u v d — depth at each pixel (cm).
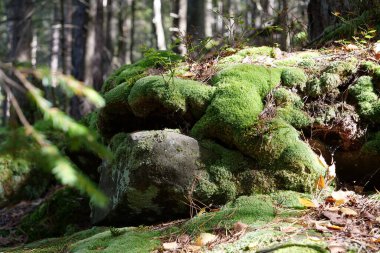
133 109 390
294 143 338
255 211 304
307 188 327
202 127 361
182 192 340
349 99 366
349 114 356
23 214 552
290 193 322
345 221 278
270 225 283
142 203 353
